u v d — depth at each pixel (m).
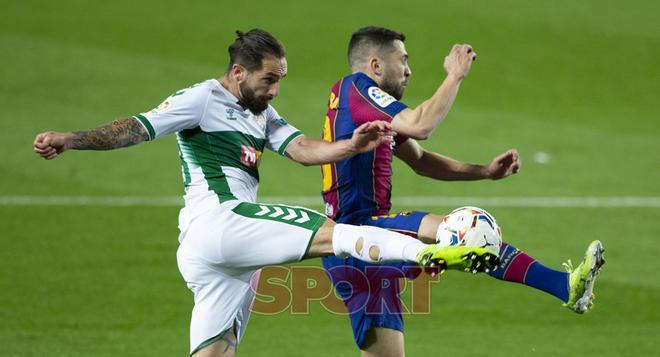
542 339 23.16
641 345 22.73
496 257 14.30
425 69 55.53
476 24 63.75
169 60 54.97
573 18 66.12
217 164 16.25
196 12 63.81
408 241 14.92
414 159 19.02
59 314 24.03
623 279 27.80
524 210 34.56
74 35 58.47
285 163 39.88
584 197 36.44
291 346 22.50
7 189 35.38
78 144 15.09
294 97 49.25
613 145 44.47
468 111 49.22
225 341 16.56
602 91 54.00
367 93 16.84
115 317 23.97
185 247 16.22
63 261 28.23
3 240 29.95
